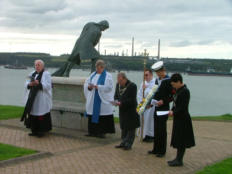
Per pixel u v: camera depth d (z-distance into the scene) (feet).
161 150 24.85
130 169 21.56
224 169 21.22
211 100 141.18
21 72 397.80
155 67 25.05
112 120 30.66
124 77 26.21
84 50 34.32
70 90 33.94
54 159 23.32
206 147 28.53
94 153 25.34
